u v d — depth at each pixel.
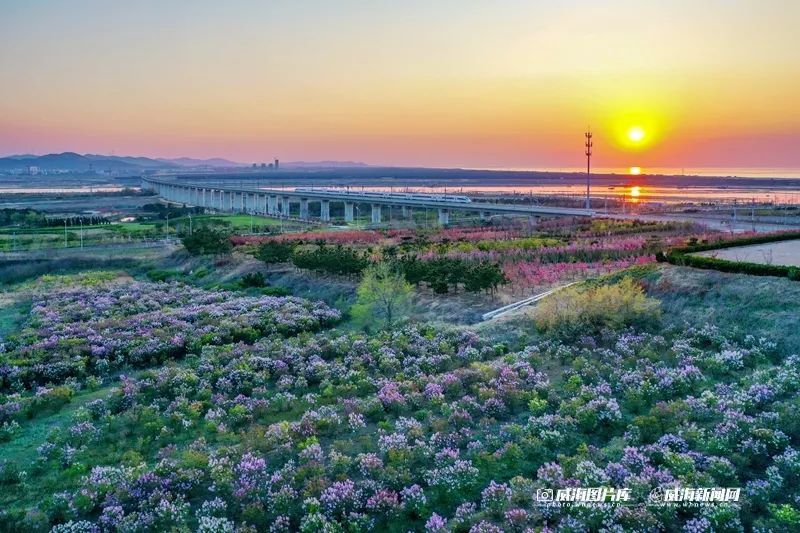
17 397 36.97
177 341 47.91
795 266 43.06
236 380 38.81
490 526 21.69
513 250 78.62
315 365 40.22
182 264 94.62
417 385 35.75
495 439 28.42
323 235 111.75
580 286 50.84
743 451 25.11
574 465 25.42
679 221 109.25
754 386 30.11
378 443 28.83
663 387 32.06
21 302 69.88
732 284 43.00
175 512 24.14
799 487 22.73
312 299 64.50
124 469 27.62
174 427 32.56
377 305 53.19
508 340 43.78
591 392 32.50
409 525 23.33
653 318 42.78
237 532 22.45
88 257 99.94
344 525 23.14
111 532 23.64
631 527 21.20
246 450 29.02
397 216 187.12
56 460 29.33
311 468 26.44
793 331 36.00
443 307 54.25
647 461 25.16
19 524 23.62
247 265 83.00
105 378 42.62
